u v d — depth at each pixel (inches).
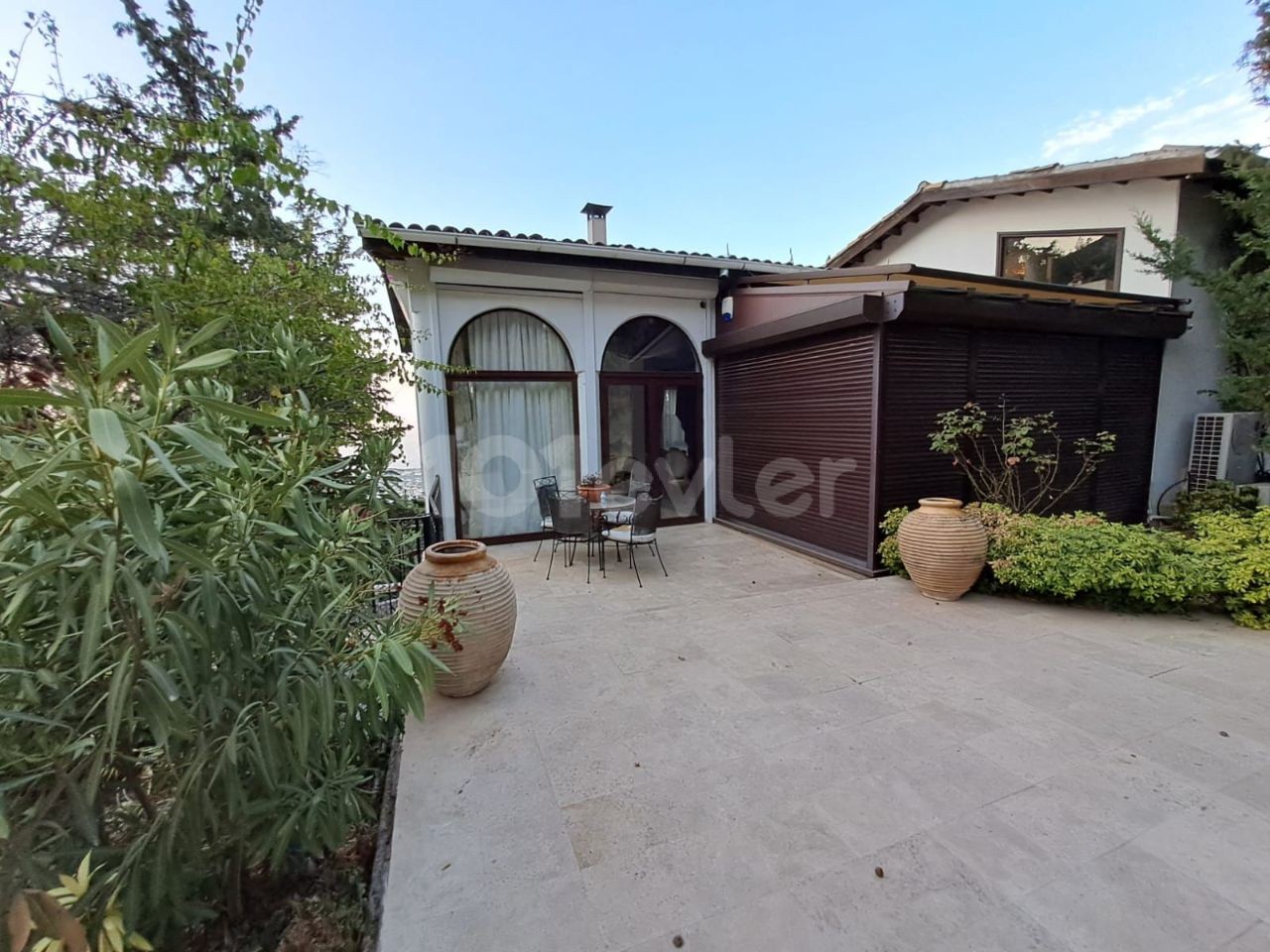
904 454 194.9
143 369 45.1
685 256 246.5
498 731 99.8
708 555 230.2
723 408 288.8
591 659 129.7
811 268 269.1
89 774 46.1
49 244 105.3
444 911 62.9
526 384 257.4
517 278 242.7
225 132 94.2
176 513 49.1
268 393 105.1
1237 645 135.0
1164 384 249.1
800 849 71.3
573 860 70.1
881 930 59.6
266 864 71.2
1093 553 153.7
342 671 63.2
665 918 61.6
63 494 42.4
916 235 337.7
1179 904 62.1
